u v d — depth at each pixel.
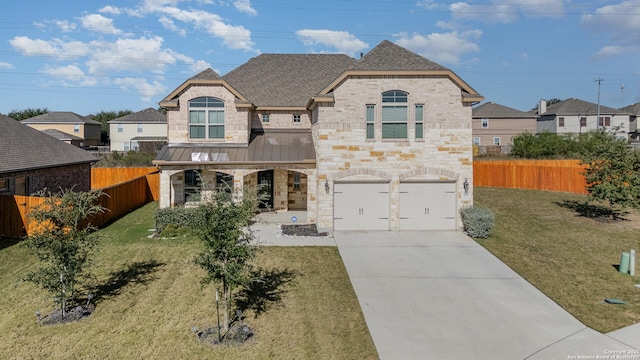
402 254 17.23
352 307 12.12
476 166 38.28
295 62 29.98
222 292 12.88
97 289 13.15
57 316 11.16
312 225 22.02
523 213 25.23
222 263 10.26
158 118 69.19
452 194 21.28
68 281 11.43
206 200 10.82
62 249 11.16
